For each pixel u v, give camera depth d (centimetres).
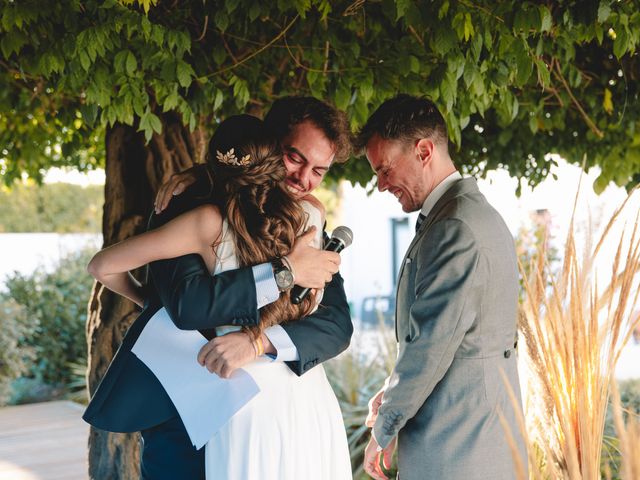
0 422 589
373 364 488
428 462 187
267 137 167
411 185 201
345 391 469
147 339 169
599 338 210
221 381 163
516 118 393
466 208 186
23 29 251
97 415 169
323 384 179
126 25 245
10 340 679
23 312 715
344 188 1430
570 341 207
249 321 158
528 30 250
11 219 1418
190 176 172
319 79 296
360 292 1440
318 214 180
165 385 165
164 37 259
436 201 198
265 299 158
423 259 185
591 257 215
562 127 374
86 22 249
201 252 162
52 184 1447
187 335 167
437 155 198
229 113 344
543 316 227
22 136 440
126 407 167
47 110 415
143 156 322
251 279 157
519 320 219
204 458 167
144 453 174
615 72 353
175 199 169
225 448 161
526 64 252
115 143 324
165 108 261
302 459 165
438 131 197
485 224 185
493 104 343
